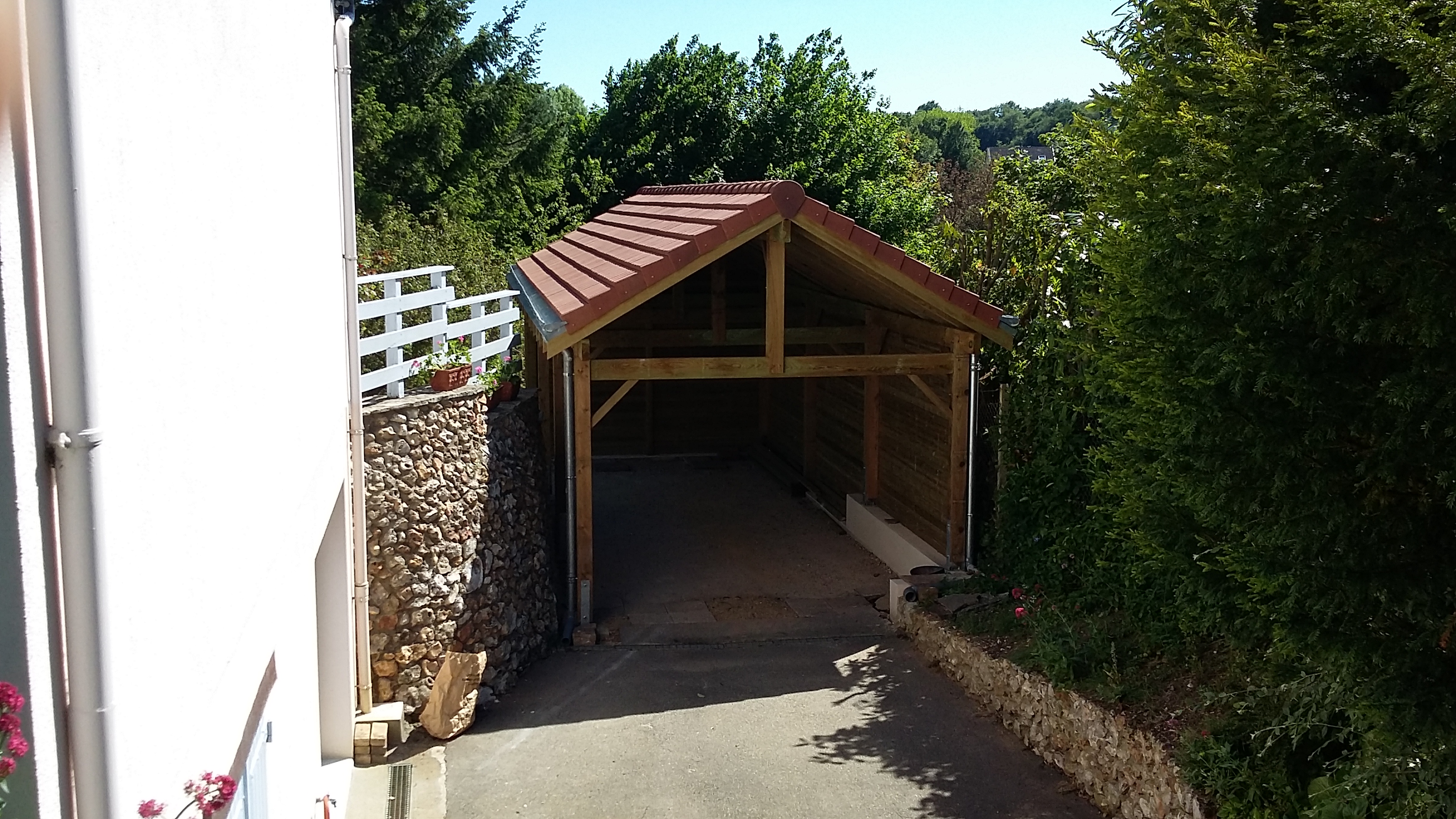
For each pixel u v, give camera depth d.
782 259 11.38
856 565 14.15
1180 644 8.50
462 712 9.34
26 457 2.45
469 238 20.36
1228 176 5.33
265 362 5.03
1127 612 9.12
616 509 17.23
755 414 21.61
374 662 9.46
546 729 9.49
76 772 2.65
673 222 14.29
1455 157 4.73
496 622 10.46
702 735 9.30
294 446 6.04
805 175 28.17
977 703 9.90
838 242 11.20
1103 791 7.97
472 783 8.55
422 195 26.55
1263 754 6.71
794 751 8.96
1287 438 5.29
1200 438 5.72
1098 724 8.04
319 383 7.30
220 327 3.98
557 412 15.55
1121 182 7.45
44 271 2.54
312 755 7.28
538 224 30.08
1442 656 4.96
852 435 16.27
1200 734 7.21
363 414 9.52
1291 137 5.00
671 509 17.25
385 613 9.52
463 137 28.94
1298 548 5.23
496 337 17.50
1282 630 5.46
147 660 2.97
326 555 8.64
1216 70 6.05
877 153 29.45
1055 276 11.14
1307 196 4.90
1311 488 5.21
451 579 9.95
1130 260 7.25
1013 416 11.30
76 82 2.53
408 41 27.66
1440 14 4.79
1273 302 5.33
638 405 21.41
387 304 10.09
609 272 12.20
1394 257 4.70
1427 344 4.67
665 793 8.30
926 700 9.99
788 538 15.47
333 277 8.32
